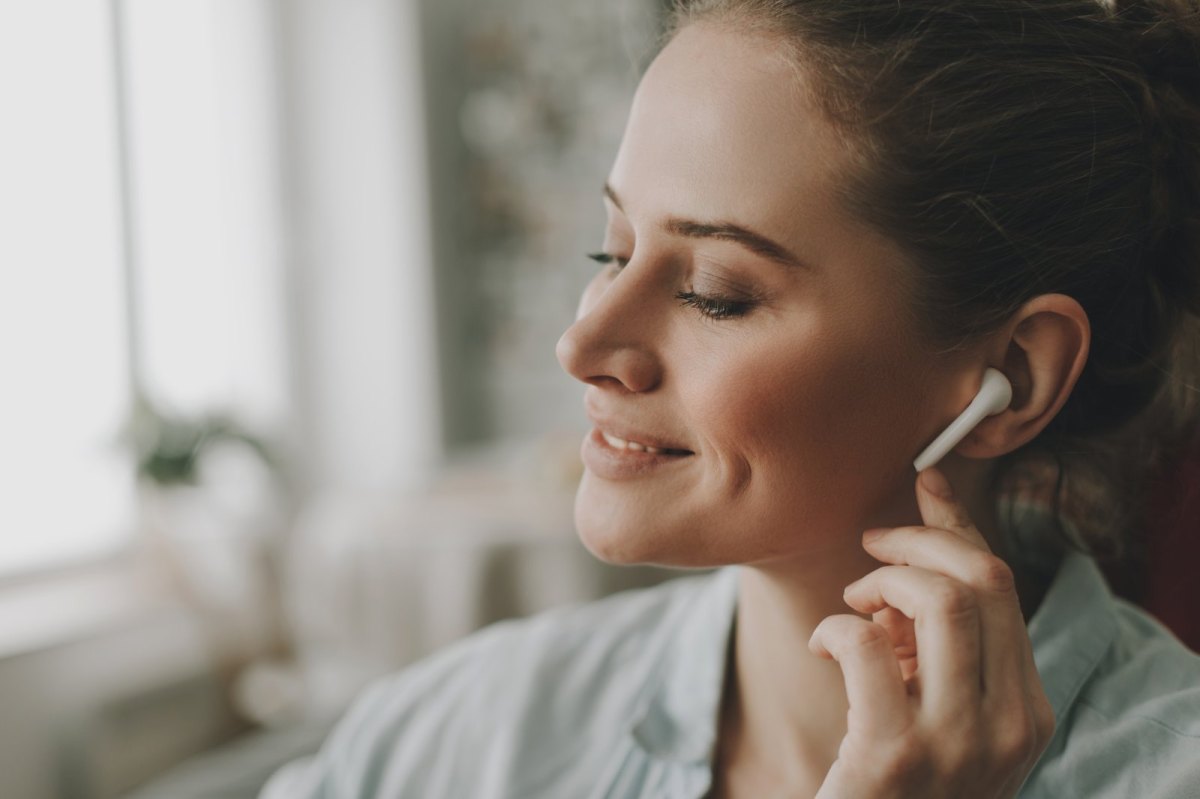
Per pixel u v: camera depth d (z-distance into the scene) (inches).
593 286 30.8
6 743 98.9
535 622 39.1
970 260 26.8
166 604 119.3
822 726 30.3
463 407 172.1
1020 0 27.6
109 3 124.3
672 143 26.5
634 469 27.6
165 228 135.6
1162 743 28.1
